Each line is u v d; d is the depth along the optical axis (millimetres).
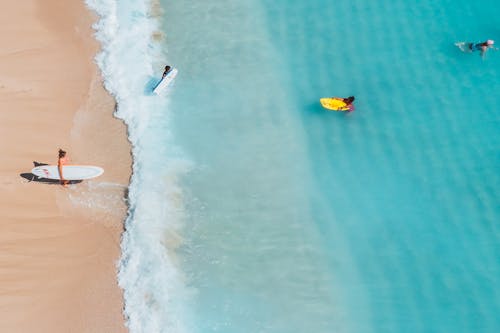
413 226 18609
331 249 17953
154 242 17406
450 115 21594
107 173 18984
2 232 16859
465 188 19578
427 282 17328
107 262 16750
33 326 15195
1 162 18531
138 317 15688
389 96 22219
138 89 21703
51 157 19016
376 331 16219
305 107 21812
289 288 16922
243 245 17797
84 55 22562
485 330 16359
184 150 20094
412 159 20359
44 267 16344
